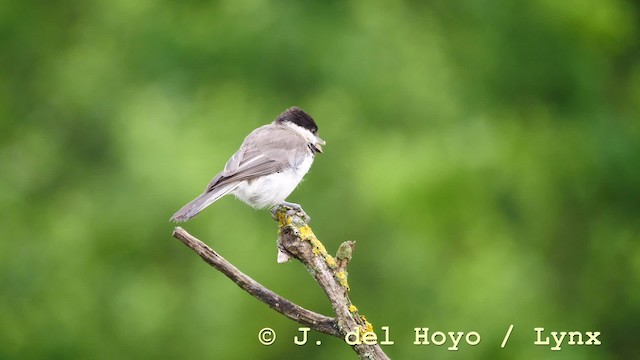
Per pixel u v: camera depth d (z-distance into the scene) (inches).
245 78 644.1
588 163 665.6
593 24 668.1
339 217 605.6
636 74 709.3
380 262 603.8
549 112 668.7
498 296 587.2
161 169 589.9
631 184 679.7
